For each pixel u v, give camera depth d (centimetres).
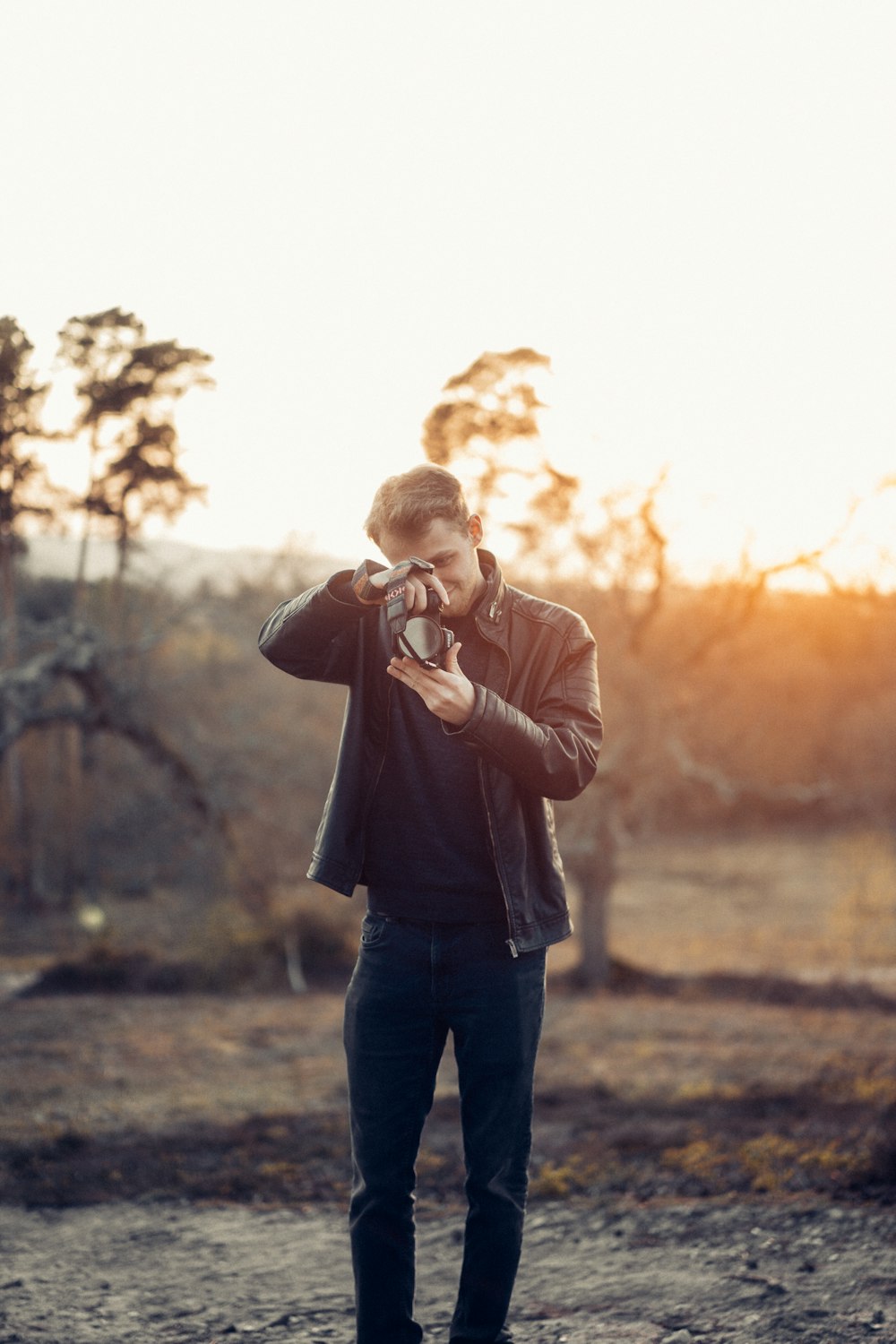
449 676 212
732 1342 278
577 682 242
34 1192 491
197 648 2605
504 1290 239
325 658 242
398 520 230
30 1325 318
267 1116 723
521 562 1997
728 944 2866
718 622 2231
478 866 237
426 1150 577
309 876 244
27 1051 1323
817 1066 1094
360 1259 238
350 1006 243
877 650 2491
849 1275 321
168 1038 1452
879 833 3356
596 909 2236
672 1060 1252
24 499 1189
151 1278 366
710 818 4672
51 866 3359
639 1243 373
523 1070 239
